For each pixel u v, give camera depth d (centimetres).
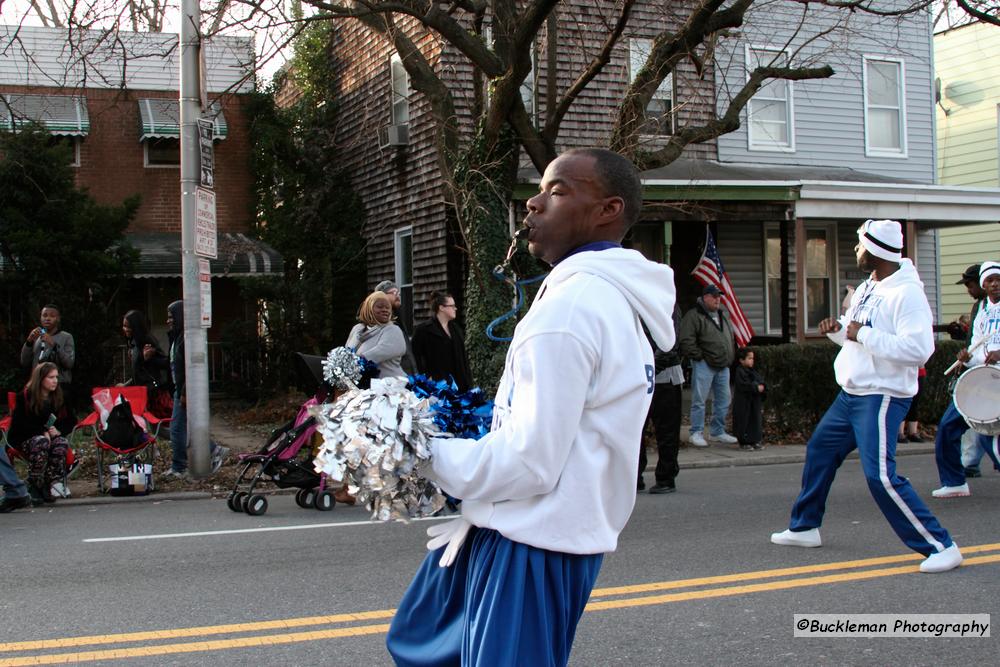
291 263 1875
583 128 1634
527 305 1287
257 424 1523
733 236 1861
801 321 1633
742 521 798
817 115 1877
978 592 565
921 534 609
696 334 1273
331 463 235
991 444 845
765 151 1830
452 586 256
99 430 1009
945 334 1991
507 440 225
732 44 1759
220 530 796
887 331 600
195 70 1031
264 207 1919
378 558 679
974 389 832
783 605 545
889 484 606
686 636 492
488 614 233
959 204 1712
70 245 1485
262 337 1750
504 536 235
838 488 964
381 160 1808
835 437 659
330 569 647
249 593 586
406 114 1727
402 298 1750
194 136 1028
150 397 1225
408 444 234
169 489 1005
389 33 1260
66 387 1288
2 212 1476
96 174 1838
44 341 1263
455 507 259
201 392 1034
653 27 1655
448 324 1000
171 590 595
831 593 567
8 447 961
